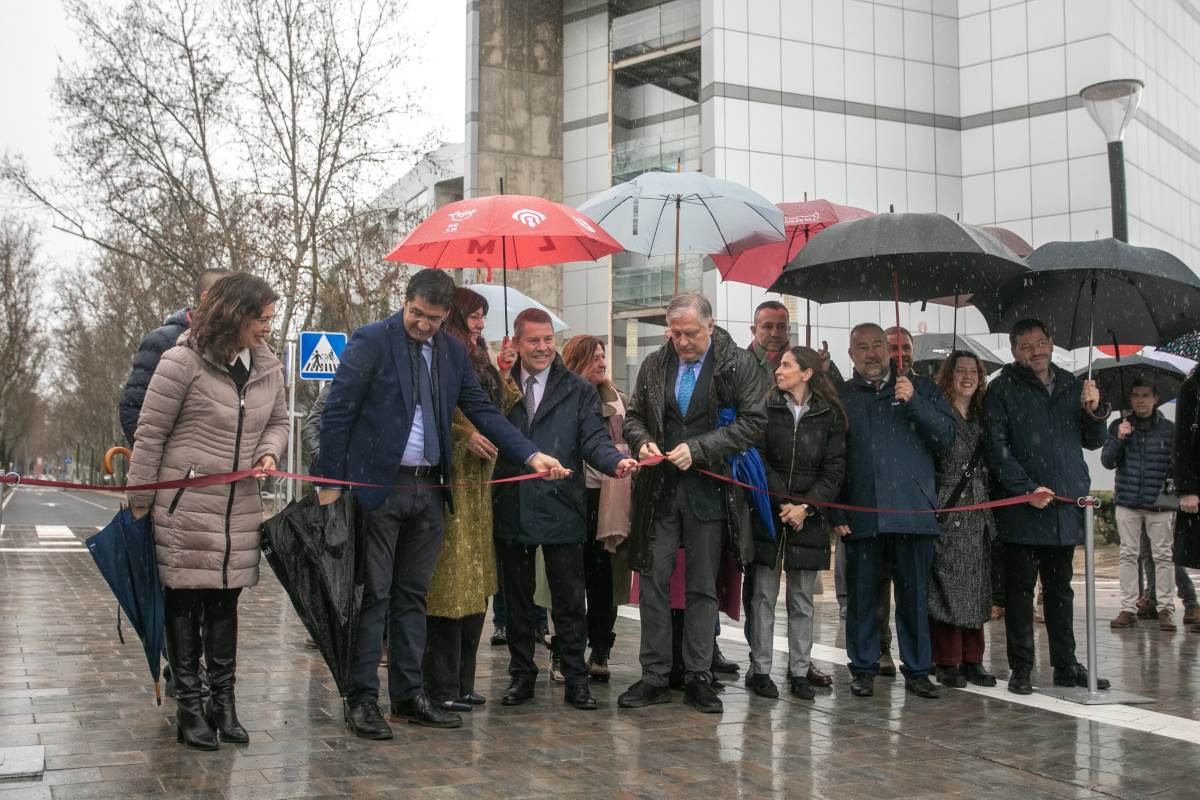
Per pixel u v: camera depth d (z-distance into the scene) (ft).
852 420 20.84
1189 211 111.96
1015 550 20.95
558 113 120.16
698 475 19.17
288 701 19.19
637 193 24.30
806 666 20.36
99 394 207.82
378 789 13.84
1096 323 22.58
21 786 13.61
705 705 18.75
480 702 19.33
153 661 15.28
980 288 22.07
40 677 20.98
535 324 19.27
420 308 16.56
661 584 19.43
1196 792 14.33
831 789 14.26
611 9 116.78
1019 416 20.90
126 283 114.32
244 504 15.87
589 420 19.33
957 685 21.38
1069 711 19.13
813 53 98.53
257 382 15.99
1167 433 30.37
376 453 16.66
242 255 79.36
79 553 56.08
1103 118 41.96
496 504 19.29
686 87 114.32
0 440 217.36
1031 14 99.35
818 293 22.74
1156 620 32.42
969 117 102.89
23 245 145.79
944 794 14.12
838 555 29.37
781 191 96.94
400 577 17.51
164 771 14.38
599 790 14.03
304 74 79.82
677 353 19.84
